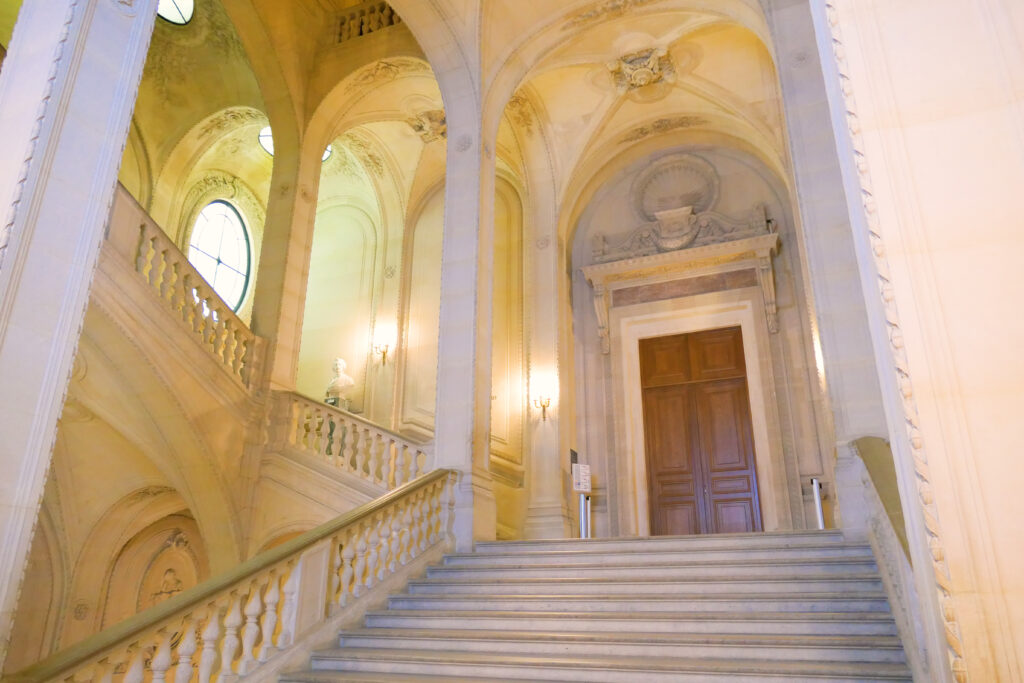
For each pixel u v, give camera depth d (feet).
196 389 27.66
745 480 35.65
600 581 18.86
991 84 8.29
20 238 11.59
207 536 29.40
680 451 37.17
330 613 18.24
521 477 36.70
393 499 21.40
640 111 38.68
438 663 15.64
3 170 12.28
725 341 37.91
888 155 8.38
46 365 11.68
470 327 26.76
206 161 41.39
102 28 13.58
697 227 38.88
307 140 35.78
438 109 38.19
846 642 14.10
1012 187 7.92
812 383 35.06
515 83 32.12
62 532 31.63
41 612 31.17
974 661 6.86
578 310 40.81
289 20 35.65
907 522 8.70
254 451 30.22
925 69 8.55
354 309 43.06
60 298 12.06
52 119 12.40
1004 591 6.94
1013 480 7.21
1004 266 7.74
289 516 29.25
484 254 28.19
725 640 14.80
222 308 29.55
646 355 39.17
